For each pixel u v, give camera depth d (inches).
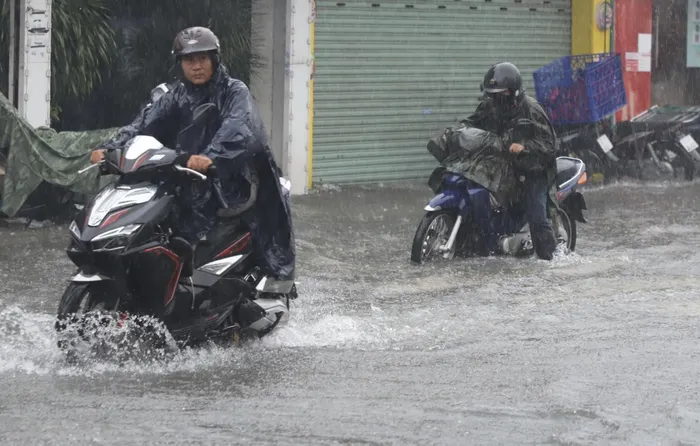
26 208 976.3
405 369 545.3
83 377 513.7
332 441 423.5
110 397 479.2
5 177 930.1
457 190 892.0
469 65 1425.9
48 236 932.6
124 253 513.0
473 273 846.5
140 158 533.0
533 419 457.7
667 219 1139.9
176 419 448.1
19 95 1046.4
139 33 1195.9
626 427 446.9
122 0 1186.0
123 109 1212.5
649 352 587.8
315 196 1251.8
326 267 861.2
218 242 565.9
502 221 910.4
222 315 566.6
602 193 1327.5
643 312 701.9
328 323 658.2
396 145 1373.0
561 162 971.3
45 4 1042.1
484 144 894.4
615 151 1438.2
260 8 1263.5
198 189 560.4
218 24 1201.4
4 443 412.8
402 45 1364.4
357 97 1334.9
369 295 757.3
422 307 717.9
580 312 701.9
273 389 501.0
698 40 1641.2
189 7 1195.3
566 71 1378.0
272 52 1269.7
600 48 1513.3
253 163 576.1
